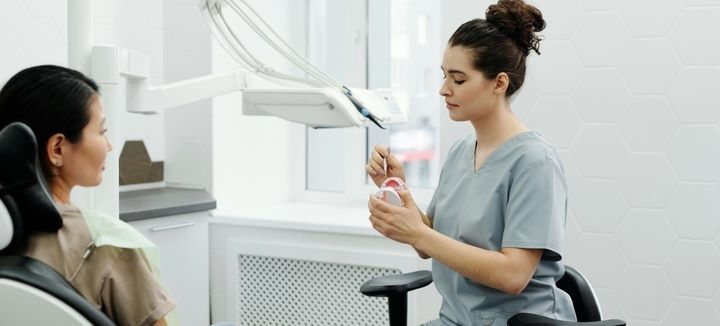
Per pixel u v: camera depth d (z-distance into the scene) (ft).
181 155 10.56
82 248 4.56
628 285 8.38
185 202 9.35
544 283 6.15
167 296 4.72
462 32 6.00
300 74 11.23
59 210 4.59
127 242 4.62
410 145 10.57
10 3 8.58
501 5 6.04
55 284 4.19
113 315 4.64
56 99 4.47
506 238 5.90
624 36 8.22
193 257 9.59
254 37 10.53
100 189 6.13
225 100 10.42
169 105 6.70
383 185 6.21
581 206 8.52
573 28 8.41
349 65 10.75
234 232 10.13
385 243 9.23
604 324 5.30
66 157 4.58
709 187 7.99
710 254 8.03
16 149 4.22
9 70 8.60
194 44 10.27
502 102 6.17
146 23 10.30
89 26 6.12
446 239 5.80
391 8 10.58
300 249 9.68
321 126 7.14
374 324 9.44
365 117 7.02
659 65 8.10
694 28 7.94
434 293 9.05
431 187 10.34
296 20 11.14
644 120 8.20
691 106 8.00
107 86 6.09
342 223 9.52
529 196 5.91
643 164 8.23
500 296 6.14
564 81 8.49
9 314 4.17
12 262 4.27
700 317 8.11
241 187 10.73
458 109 6.07
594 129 8.41
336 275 9.60
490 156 6.23
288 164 11.43
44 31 8.95
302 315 9.84
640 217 8.28
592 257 8.50
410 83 10.46
